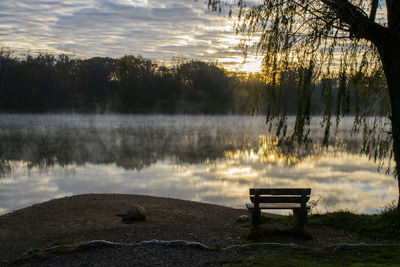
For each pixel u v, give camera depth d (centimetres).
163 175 1861
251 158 2564
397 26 678
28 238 798
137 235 771
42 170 2061
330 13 697
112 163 2352
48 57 10681
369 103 825
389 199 1267
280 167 2109
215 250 618
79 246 653
